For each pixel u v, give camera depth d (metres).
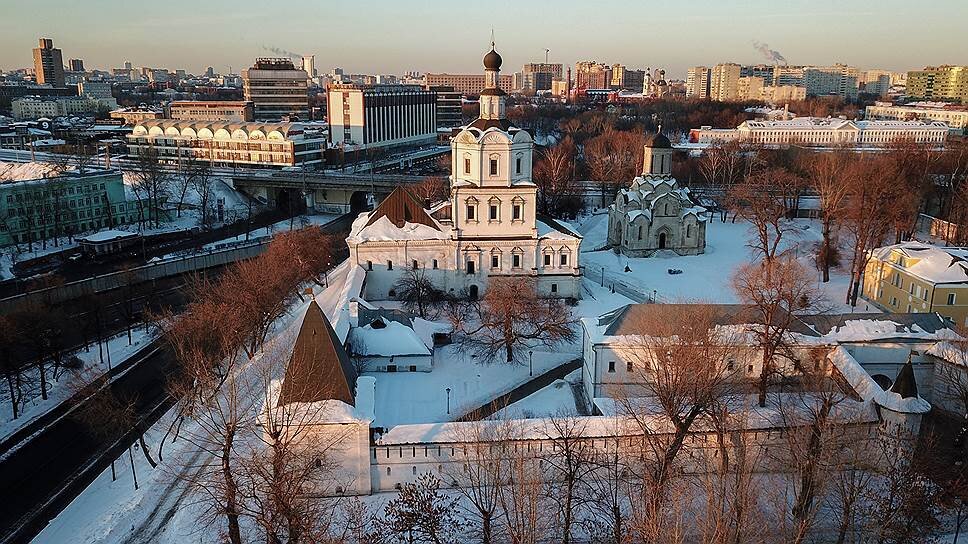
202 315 81.25
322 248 113.38
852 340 69.38
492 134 94.38
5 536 54.28
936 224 135.50
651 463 53.47
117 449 66.38
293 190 189.88
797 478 54.88
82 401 74.12
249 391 73.44
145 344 91.44
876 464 55.03
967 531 49.88
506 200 97.56
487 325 82.50
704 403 53.97
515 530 47.84
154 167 162.00
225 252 135.25
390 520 52.25
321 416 54.66
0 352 74.69
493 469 52.44
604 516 52.69
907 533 46.97
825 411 53.12
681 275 112.06
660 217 121.62
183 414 67.50
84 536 53.34
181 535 52.91
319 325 57.00
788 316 65.88
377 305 96.25
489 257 99.38
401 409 69.69
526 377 76.75
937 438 58.00
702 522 46.47
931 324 72.00
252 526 53.03
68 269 123.75
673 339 64.06
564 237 99.06
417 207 102.56
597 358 67.69
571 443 54.38
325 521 52.53
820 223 148.12
